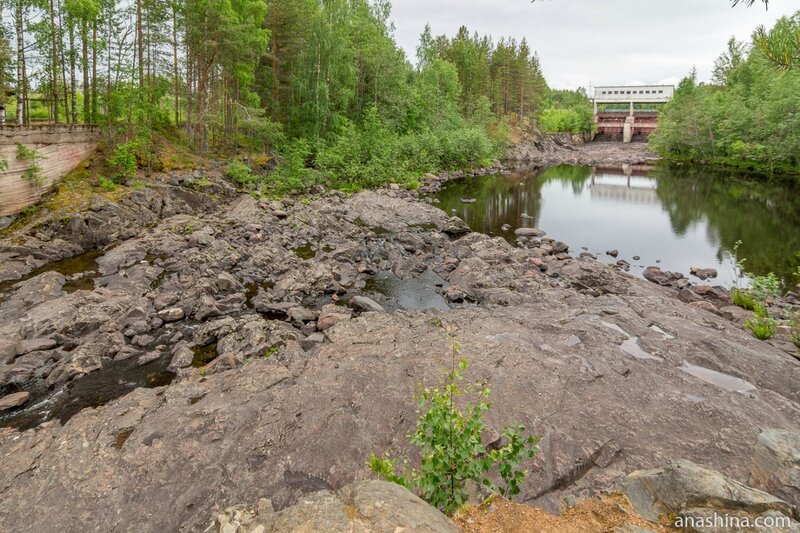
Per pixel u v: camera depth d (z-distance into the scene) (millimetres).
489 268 20500
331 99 51250
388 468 6000
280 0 44594
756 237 28984
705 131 70625
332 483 7590
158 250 21906
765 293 17359
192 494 7414
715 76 96312
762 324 14219
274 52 46281
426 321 14367
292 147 45062
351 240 26172
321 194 37875
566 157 89125
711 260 24953
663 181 55125
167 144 37812
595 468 7879
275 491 7441
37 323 14312
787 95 51562
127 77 32812
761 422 8836
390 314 15133
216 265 20234
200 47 37031
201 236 23531
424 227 30453
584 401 9594
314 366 11422
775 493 5930
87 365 12609
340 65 50688
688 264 24469
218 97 42375
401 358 11461
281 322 15102
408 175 48656
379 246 25375
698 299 18172
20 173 24031
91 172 29234
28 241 21266
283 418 9125
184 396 10227
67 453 8461
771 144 53281
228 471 7859
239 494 7406
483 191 47938
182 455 8219
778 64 5996
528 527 5176
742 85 71625
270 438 8586
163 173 33500
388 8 66500
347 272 20891
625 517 5441
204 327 14414
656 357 11688
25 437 9109
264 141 45844
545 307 15875
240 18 38250
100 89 33750
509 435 5645
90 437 8891
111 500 7398
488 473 7488
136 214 26547
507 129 87250
